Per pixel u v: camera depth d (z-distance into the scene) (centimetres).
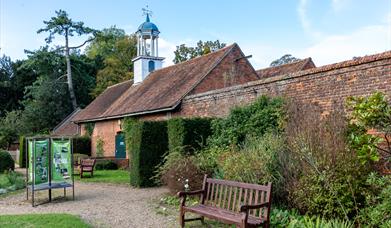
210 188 821
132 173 1467
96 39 4519
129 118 2145
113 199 1154
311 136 814
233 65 2039
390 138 791
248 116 1217
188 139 1341
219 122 1319
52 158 1155
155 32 2903
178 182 1073
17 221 792
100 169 2220
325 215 728
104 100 2981
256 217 693
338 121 816
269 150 898
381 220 627
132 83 2964
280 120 1082
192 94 1812
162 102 1895
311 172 765
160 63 2875
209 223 816
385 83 909
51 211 978
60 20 4150
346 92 1005
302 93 1138
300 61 2166
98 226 796
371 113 647
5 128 3722
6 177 1598
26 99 4525
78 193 1292
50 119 4012
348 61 1004
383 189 661
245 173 877
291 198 807
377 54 935
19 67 4444
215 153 1137
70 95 4303
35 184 1103
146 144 1438
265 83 1280
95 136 2723
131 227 788
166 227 789
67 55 4334
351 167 736
